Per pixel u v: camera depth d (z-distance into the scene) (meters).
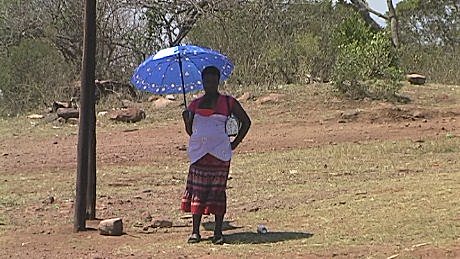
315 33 57.25
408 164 26.78
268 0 54.25
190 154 16.53
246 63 49.81
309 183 23.95
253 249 15.56
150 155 30.42
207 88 16.42
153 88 18.77
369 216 18.25
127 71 54.38
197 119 16.44
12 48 51.88
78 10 51.97
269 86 46.47
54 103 43.22
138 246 16.44
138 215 19.88
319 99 42.66
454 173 24.28
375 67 43.78
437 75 57.53
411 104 42.66
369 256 14.59
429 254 14.52
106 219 18.70
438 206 18.80
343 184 23.44
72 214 20.03
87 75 18.34
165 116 40.78
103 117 40.59
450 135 33.12
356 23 51.22
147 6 53.84
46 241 17.09
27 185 24.53
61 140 34.72
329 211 19.33
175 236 17.52
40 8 52.88
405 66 57.81
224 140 16.36
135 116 39.84
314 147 31.64
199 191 16.41
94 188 19.16
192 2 53.38
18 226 18.69
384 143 31.66
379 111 39.03
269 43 51.38
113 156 30.16
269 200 21.44
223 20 52.62
